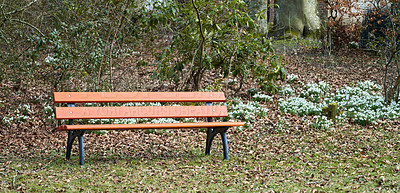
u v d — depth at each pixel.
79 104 9.14
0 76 8.30
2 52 8.20
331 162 5.41
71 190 4.21
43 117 8.52
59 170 4.95
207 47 10.14
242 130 7.76
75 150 6.27
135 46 9.74
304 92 10.42
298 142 6.75
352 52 14.73
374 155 5.66
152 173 4.88
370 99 9.63
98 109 5.54
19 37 8.30
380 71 12.45
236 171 5.01
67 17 8.38
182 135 7.41
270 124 8.14
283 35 16.80
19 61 8.32
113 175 4.79
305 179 4.62
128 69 10.18
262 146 6.53
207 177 4.74
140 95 5.79
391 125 7.83
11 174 4.73
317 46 15.47
